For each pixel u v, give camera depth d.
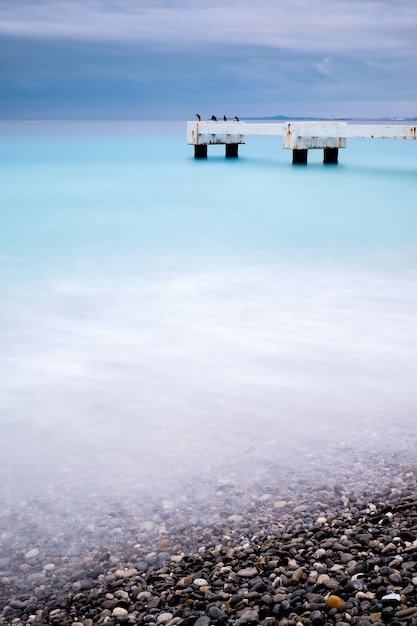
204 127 31.33
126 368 5.37
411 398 4.72
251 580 2.88
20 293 7.95
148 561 3.07
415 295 7.64
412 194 18.52
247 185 21.36
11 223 13.77
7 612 2.75
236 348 5.82
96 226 13.38
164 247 11.02
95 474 3.78
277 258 10.03
